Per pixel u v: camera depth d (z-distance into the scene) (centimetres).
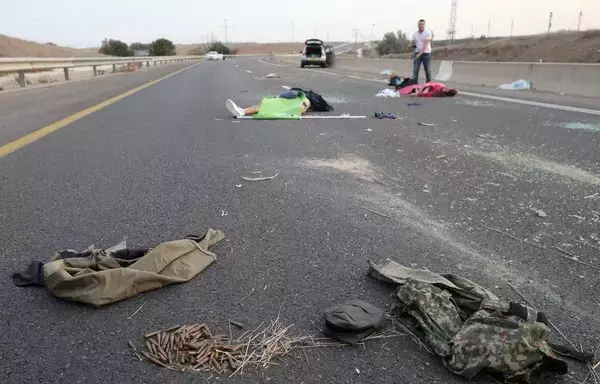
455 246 353
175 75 2583
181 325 254
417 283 265
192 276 304
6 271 312
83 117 962
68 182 504
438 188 488
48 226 384
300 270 315
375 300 280
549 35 4041
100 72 2872
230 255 336
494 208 432
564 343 245
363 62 3100
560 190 480
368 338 247
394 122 888
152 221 395
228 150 652
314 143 696
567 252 345
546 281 305
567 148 659
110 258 297
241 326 255
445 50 4706
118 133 783
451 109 1066
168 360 228
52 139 733
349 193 470
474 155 622
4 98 1339
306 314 267
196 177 522
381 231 378
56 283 275
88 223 390
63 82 1994
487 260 332
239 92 1512
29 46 6147
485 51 4078
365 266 321
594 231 381
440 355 229
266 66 4069
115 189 480
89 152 644
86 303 271
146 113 1024
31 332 250
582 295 289
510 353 212
